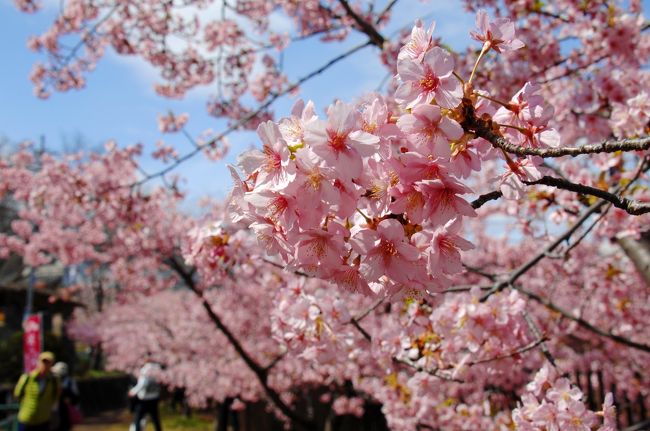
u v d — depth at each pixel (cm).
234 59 682
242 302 1051
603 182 336
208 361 1370
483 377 380
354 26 593
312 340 285
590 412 222
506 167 155
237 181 143
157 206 740
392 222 132
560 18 432
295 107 137
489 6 496
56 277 2434
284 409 790
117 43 691
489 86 446
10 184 780
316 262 137
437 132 130
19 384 799
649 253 365
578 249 582
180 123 776
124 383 2206
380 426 945
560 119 415
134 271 952
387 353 308
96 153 773
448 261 138
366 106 140
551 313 491
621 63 418
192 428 1550
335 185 131
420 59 140
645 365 692
